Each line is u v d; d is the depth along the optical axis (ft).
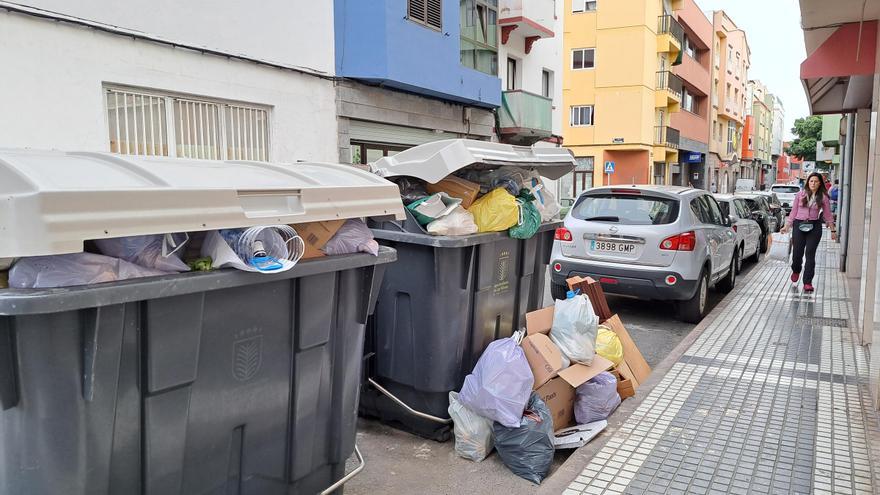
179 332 7.29
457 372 13.87
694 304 25.20
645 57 104.42
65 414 6.38
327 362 9.67
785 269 37.86
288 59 38.73
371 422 15.05
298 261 8.85
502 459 12.75
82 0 27.94
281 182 8.78
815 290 30.35
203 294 7.51
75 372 6.41
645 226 24.58
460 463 12.94
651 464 12.01
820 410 14.65
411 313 13.73
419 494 11.69
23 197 5.90
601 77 107.14
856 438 13.10
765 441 13.00
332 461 10.02
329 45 41.73
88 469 6.59
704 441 13.02
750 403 15.12
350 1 42.45
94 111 28.76
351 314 10.00
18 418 6.25
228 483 8.29
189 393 7.55
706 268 26.25
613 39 105.29
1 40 25.36
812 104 35.68
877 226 19.35
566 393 14.23
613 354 15.97
